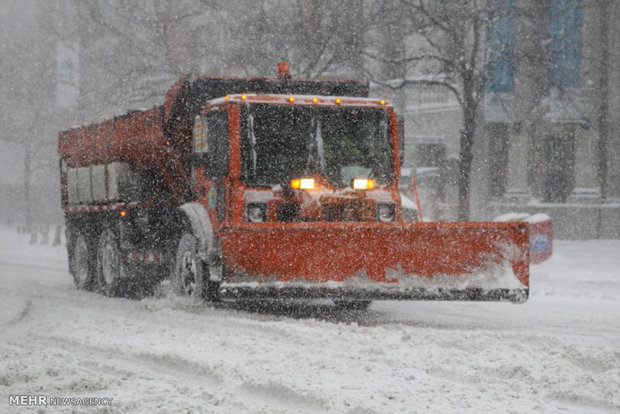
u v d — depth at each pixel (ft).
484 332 59.36
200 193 85.15
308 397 40.57
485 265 72.23
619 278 115.85
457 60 184.24
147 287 100.32
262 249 70.79
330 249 71.26
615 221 223.92
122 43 202.90
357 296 70.95
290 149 80.74
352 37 170.09
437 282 71.67
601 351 51.16
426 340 56.70
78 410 37.52
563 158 228.43
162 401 40.04
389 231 71.46
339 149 81.56
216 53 183.11
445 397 40.60
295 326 63.26
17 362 47.93
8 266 147.74
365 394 40.96
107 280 100.89
